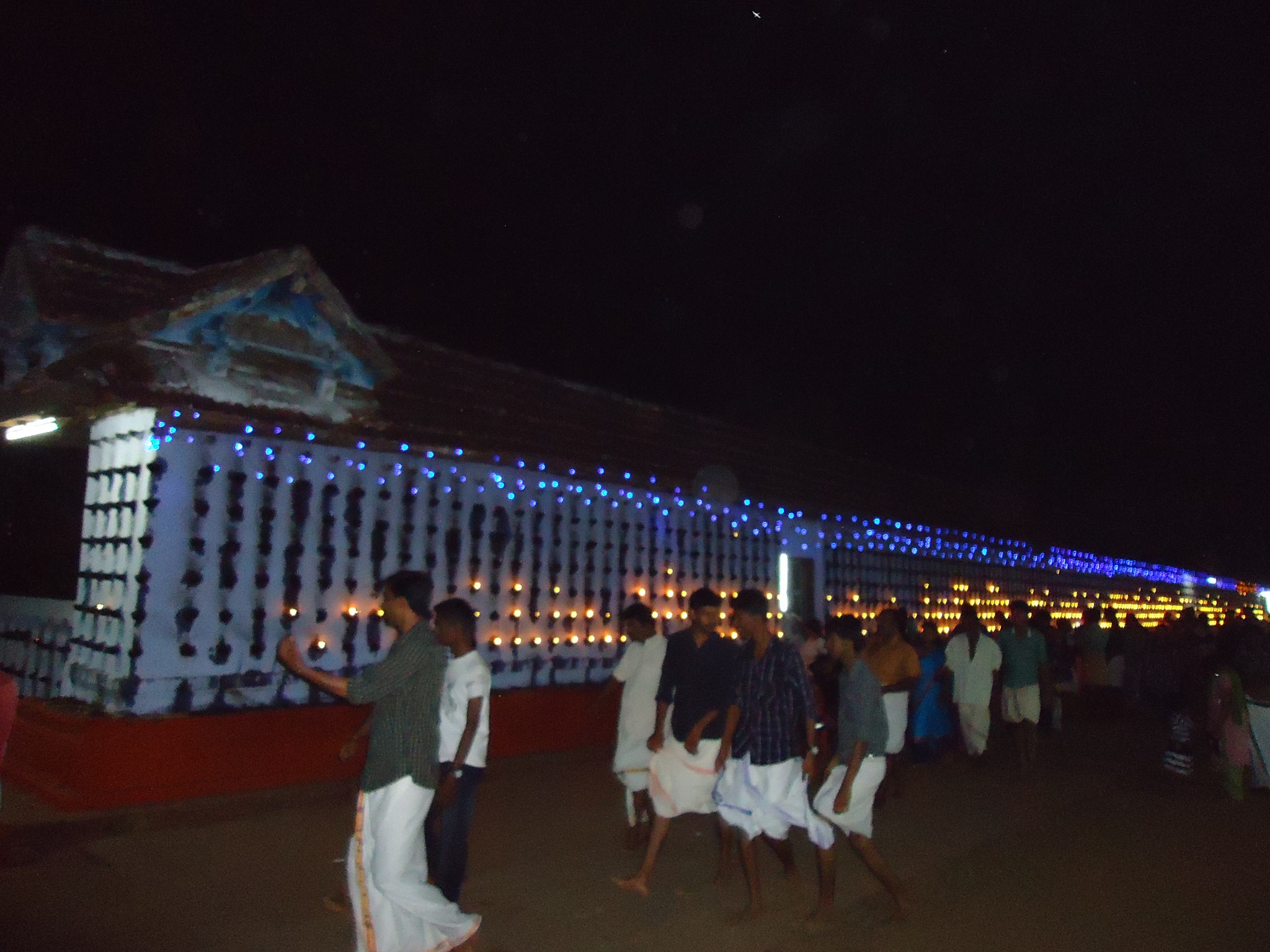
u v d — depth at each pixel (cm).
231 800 760
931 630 1095
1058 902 629
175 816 726
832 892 570
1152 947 549
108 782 723
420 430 947
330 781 837
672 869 671
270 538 834
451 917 450
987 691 1095
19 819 687
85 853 648
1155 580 2816
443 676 470
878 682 591
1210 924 588
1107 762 1182
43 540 935
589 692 1075
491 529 1010
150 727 743
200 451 802
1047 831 822
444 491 970
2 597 1011
